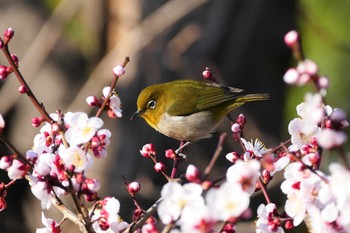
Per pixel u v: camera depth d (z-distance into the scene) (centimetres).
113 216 517
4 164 479
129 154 1461
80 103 1481
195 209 395
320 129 489
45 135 547
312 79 398
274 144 1560
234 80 1570
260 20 1559
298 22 1619
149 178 1455
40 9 1812
